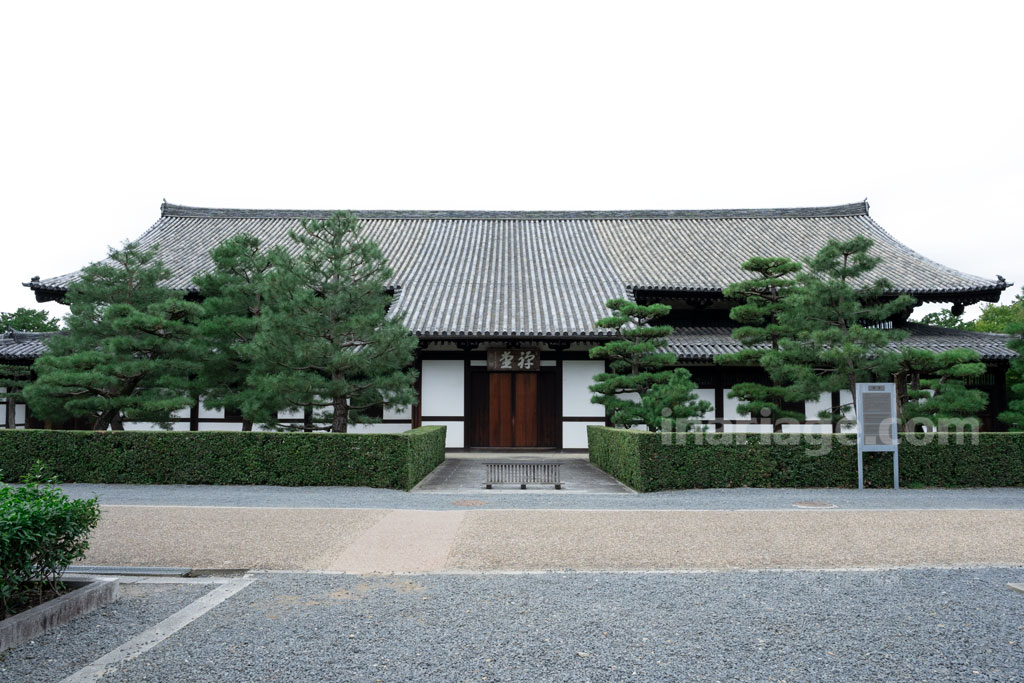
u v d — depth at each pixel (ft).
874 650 15.67
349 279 51.44
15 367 68.03
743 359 54.65
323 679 13.89
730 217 103.81
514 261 87.35
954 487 43.06
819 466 42.78
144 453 43.62
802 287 51.42
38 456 43.68
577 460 63.31
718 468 42.37
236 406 61.16
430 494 39.81
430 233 98.43
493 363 69.26
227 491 39.86
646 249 91.66
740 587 20.94
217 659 15.01
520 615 18.22
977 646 15.96
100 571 22.76
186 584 21.44
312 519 30.37
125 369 51.06
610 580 21.76
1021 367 57.67
